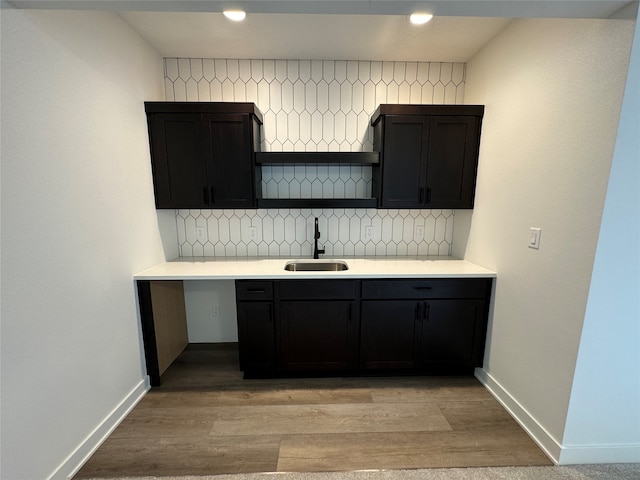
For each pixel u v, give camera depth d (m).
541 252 1.57
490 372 2.05
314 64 2.38
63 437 1.35
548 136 1.51
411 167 2.18
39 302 1.23
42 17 1.23
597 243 1.26
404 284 2.04
